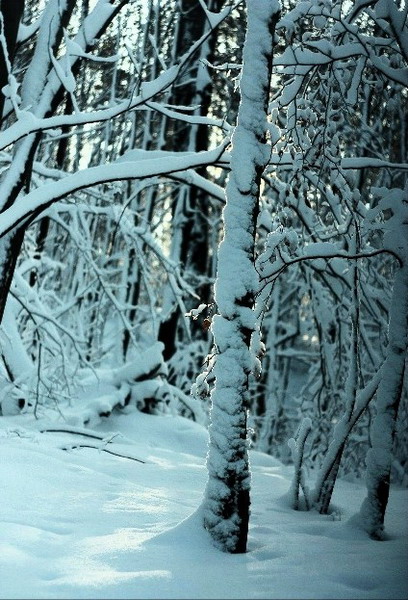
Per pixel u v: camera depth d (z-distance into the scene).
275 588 3.61
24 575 3.60
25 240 11.34
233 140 4.86
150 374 11.51
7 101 7.76
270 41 4.92
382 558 4.35
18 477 5.76
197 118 6.99
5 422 8.91
